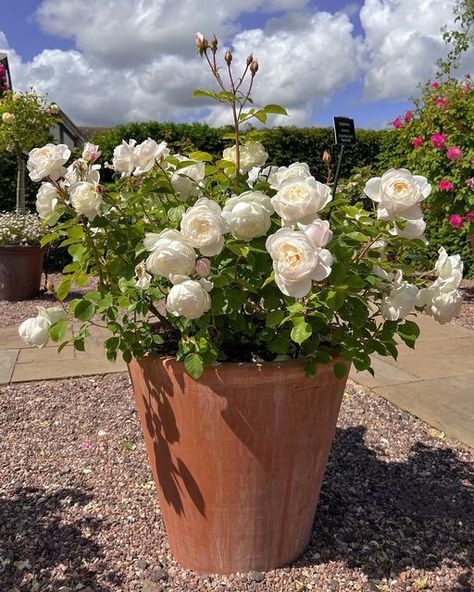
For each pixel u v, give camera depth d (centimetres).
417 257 177
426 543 207
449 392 348
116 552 201
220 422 161
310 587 181
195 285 134
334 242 148
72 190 151
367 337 166
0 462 269
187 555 188
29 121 682
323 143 950
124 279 158
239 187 168
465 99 625
